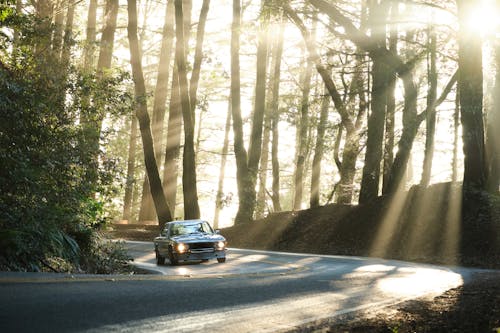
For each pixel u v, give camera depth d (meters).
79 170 18.53
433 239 29.36
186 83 41.25
